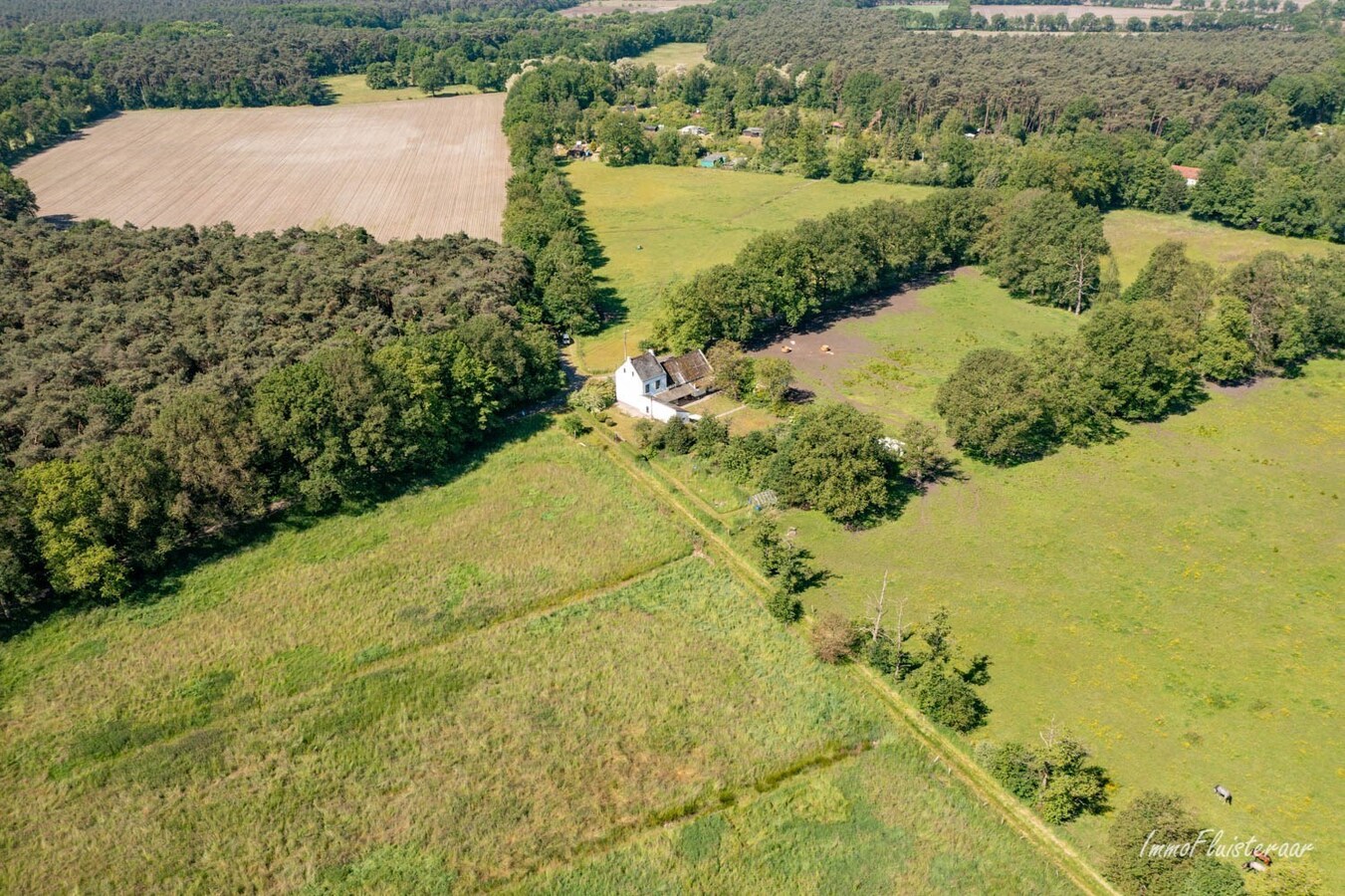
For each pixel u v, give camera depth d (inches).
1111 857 1777.8
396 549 2832.2
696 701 2218.3
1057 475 3211.1
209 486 2783.0
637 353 4271.7
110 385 3085.6
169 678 2294.5
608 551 2819.9
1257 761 2015.3
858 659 2378.2
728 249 5807.1
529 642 2422.5
